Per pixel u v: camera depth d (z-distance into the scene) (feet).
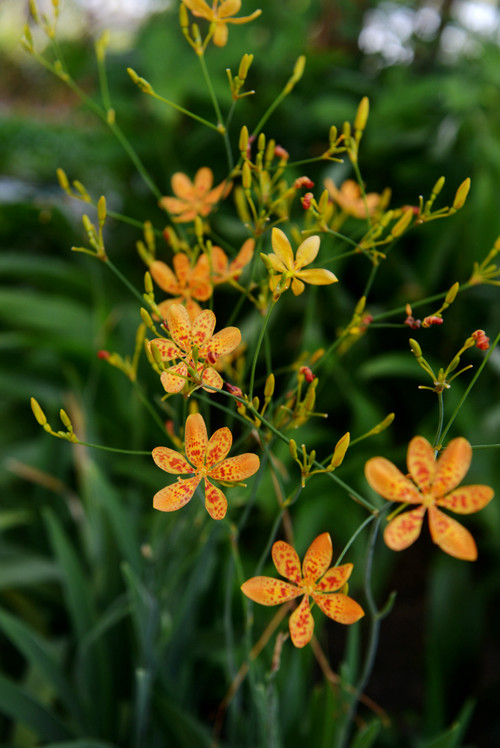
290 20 4.89
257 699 2.17
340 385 4.11
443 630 3.32
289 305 4.31
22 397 4.34
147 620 2.48
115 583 3.22
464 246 4.43
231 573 2.21
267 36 5.08
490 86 4.44
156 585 2.39
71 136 7.07
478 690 3.64
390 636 4.19
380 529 3.68
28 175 7.00
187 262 2.03
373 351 4.74
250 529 4.05
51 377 4.50
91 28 10.69
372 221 2.14
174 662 2.84
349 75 5.23
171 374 1.73
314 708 2.60
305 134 4.89
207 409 2.21
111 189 5.47
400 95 4.49
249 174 1.93
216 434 1.75
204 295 2.03
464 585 3.43
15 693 2.59
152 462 4.10
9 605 3.49
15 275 4.73
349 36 5.71
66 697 2.79
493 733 3.38
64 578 2.91
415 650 4.11
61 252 5.50
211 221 4.49
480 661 3.33
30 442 4.30
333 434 3.89
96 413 4.13
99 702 2.86
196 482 1.75
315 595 1.76
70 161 6.69
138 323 4.20
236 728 2.57
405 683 3.92
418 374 3.96
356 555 3.61
